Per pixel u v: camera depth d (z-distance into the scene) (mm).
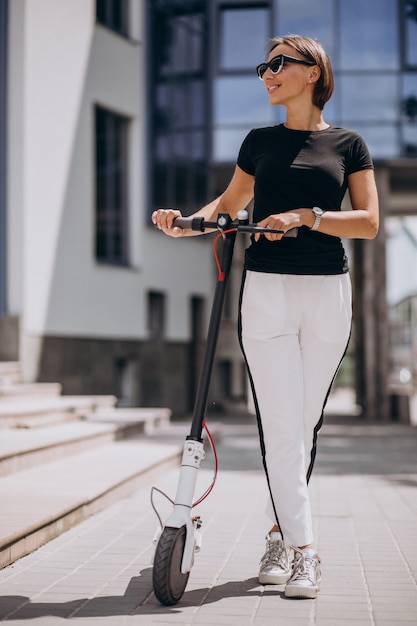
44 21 12508
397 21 17625
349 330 3729
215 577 3975
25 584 3791
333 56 17734
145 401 15656
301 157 3668
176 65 16984
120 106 14953
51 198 12562
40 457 6863
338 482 7672
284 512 3615
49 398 11109
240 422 17328
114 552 4480
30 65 12133
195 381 18297
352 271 22109
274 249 3641
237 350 22109
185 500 3443
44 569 4082
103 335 14078
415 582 3902
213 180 19047
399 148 17609
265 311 3611
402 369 35438
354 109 17688
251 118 17844
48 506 4961
